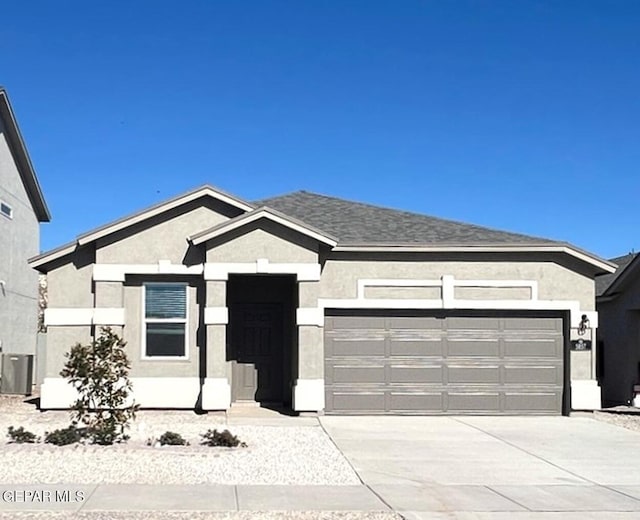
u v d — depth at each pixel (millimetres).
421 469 12578
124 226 19125
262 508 9852
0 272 25688
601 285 26188
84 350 14125
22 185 28125
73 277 19391
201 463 12500
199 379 19281
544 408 19656
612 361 24844
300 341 18812
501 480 11820
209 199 19500
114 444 13688
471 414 19453
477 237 20078
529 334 19797
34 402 21391
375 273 19469
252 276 19812
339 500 10336
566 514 9758
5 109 25719
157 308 19422
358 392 19250
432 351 19516
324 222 21031
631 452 14375
